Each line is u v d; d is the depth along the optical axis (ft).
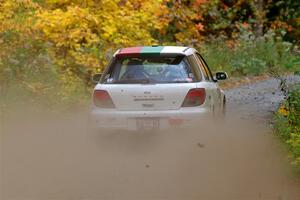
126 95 74.74
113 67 76.59
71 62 108.17
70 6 114.73
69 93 98.02
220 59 160.76
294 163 61.36
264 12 201.16
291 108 80.12
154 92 74.28
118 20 117.29
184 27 165.58
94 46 113.39
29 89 90.38
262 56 172.76
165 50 76.23
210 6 186.91
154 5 125.29
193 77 75.36
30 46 96.73
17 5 104.83
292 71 164.66
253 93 129.08
